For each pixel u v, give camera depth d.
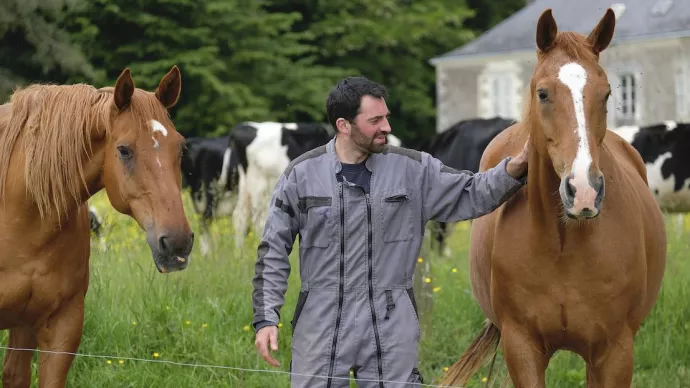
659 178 16.61
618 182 6.44
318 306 5.96
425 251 9.80
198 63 37.22
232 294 10.69
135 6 38.53
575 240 6.19
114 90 6.24
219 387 8.66
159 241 6.06
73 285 6.82
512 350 6.51
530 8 46.41
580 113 5.69
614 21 6.03
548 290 6.30
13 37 35.34
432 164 6.16
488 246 6.89
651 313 10.33
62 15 35.81
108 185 6.42
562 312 6.29
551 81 5.83
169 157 6.27
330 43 44.66
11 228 6.62
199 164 17.97
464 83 46.22
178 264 6.11
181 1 37.66
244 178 16.80
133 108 6.30
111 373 8.71
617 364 6.36
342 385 5.91
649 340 9.80
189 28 38.66
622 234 6.29
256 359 9.30
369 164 6.03
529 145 6.19
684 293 10.59
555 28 6.07
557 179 6.10
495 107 44.94
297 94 40.19
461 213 6.19
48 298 6.68
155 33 38.19
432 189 6.14
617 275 6.23
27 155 6.58
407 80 46.91
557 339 6.43
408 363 5.93
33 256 6.64
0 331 8.95
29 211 6.62
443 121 46.91
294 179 6.05
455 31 48.22
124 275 10.65
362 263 5.94
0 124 6.96
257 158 16.67
